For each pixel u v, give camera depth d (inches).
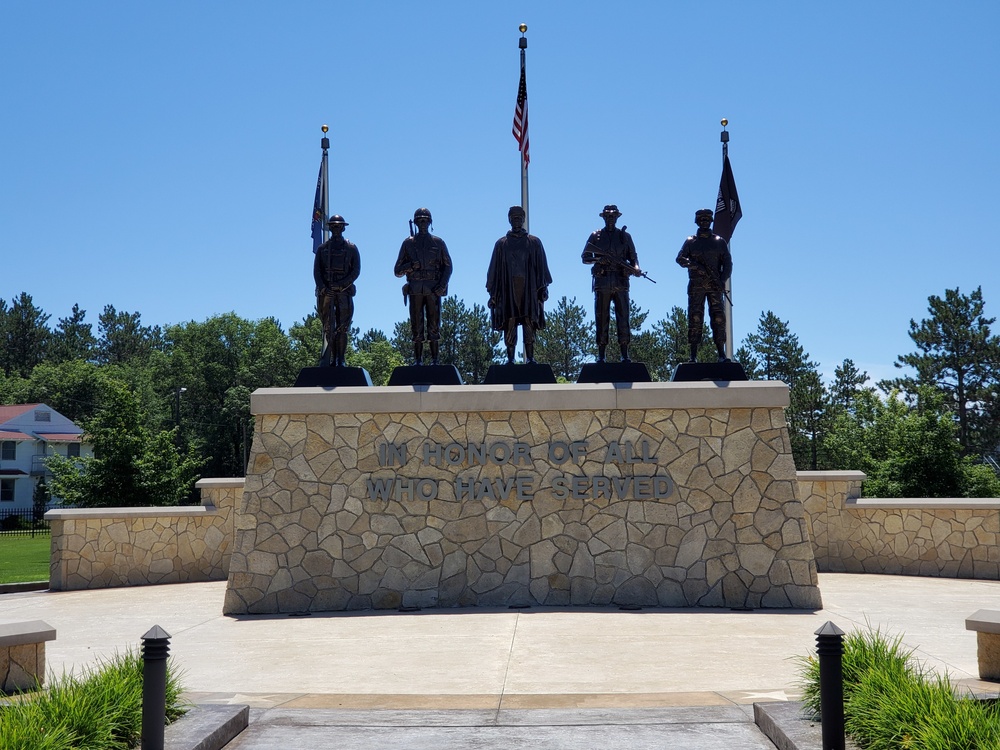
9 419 3105.3
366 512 599.2
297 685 377.1
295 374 3019.2
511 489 597.3
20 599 697.6
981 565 739.4
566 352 2361.0
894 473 1357.0
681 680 375.6
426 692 361.4
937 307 2167.8
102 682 289.0
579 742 291.7
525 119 777.6
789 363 2266.2
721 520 589.3
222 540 818.2
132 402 1588.3
